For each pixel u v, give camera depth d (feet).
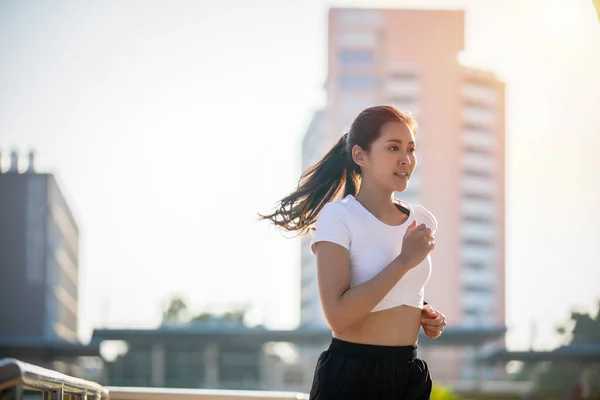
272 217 10.88
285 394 15.42
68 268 342.03
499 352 150.41
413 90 338.75
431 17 341.00
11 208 263.49
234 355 219.20
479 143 364.17
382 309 9.40
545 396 165.07
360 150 9.89
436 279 331.98
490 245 363.97
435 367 253.24
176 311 341.62
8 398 6.65
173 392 15.37
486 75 366.84
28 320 258.37
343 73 337.93
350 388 9.31
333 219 9.48
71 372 246.06
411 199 336.90
